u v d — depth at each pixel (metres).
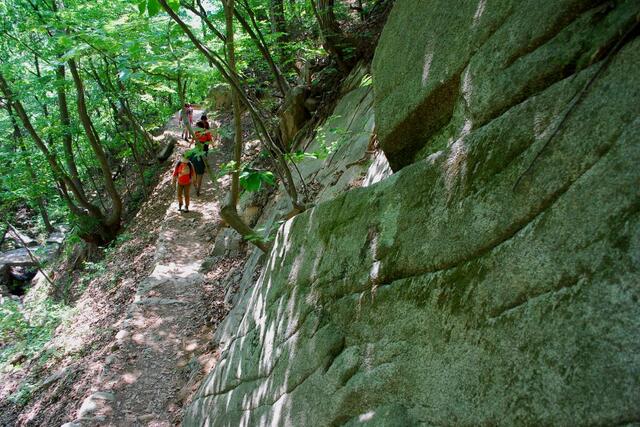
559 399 1.46
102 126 15.56
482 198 2.00
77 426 5.40
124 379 6.21
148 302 7.90
